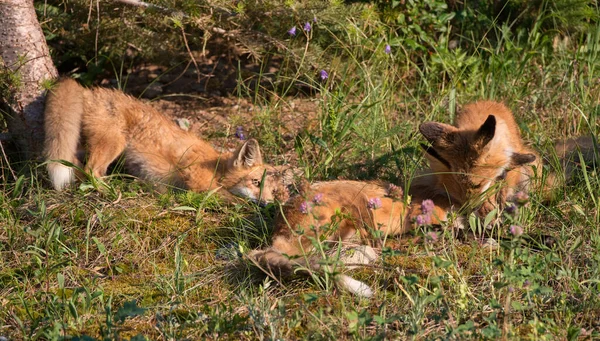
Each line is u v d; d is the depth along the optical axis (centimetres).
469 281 557
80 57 1009
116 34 905
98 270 594
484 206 618
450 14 990
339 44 945
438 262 465
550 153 745
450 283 529
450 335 448
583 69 901
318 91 982
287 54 902
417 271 558
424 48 957
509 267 470
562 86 917
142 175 790
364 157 790
